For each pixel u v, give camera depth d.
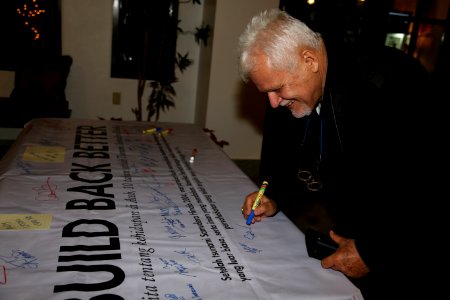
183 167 1.58
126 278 0.83
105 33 3.78
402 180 0.94
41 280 0.79
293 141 1.44
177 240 1.01
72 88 3.84
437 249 0.89
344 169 1.19
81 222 1.04
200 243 1.01
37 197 1.17
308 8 3.14
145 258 0.91
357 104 1.12
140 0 3.77
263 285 0.87
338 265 0.93
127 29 3.82
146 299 0.77
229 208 1.25
